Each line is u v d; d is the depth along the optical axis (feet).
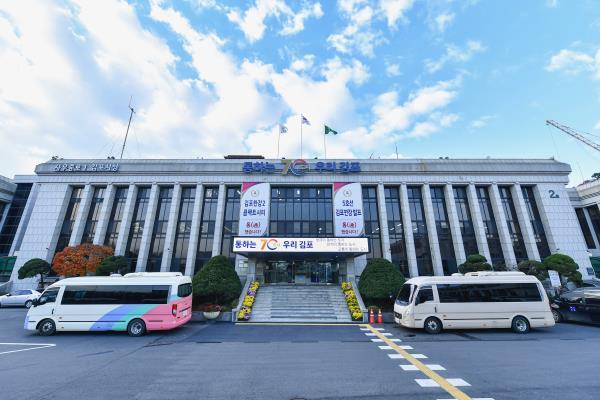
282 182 109.81
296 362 31.07
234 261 102.83
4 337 44.68
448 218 108.58
